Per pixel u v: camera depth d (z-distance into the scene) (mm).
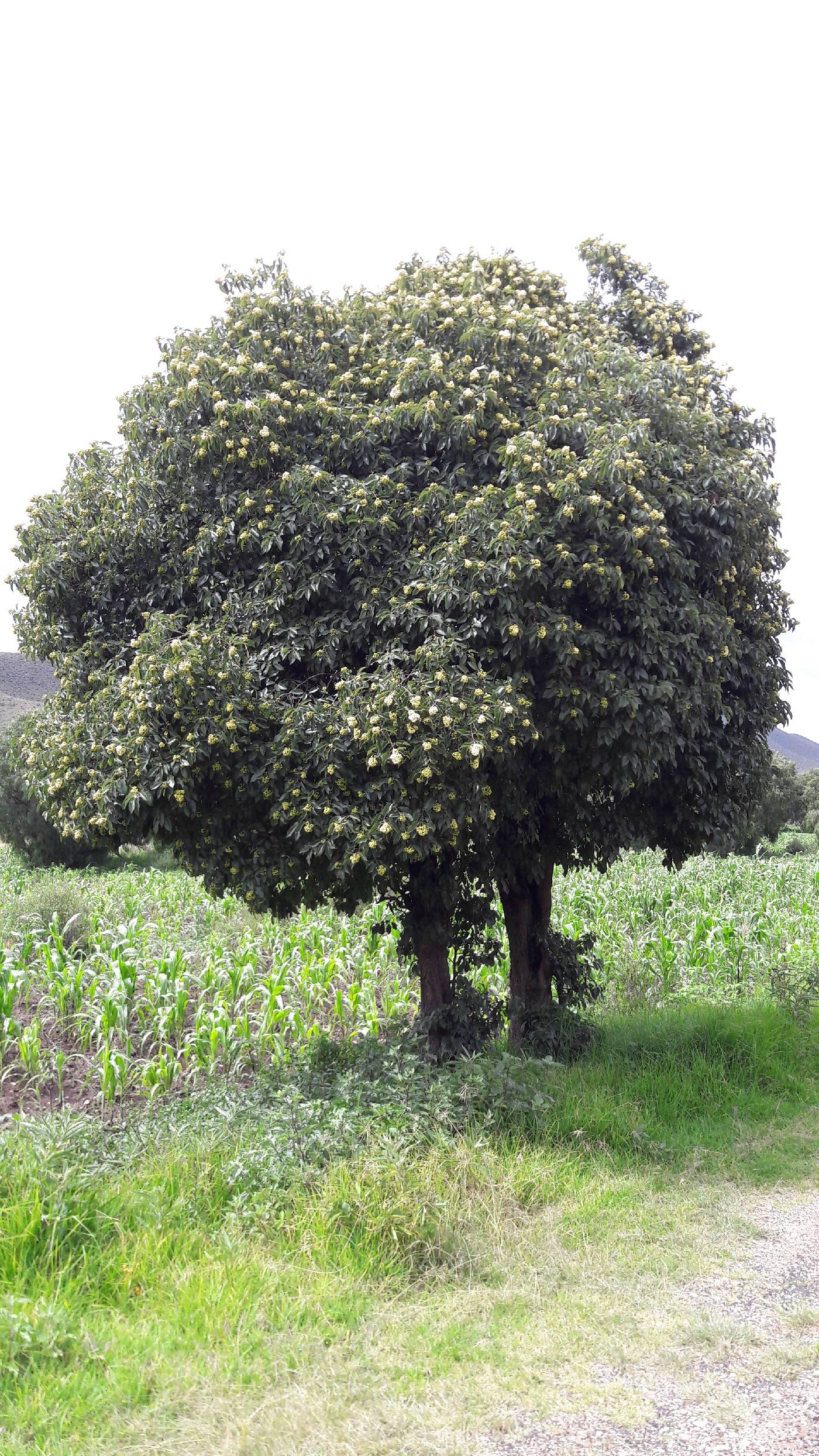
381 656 6629
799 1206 5734
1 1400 3719
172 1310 4367
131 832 6680
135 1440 3479
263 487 7164
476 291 8188
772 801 29344
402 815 6164
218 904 15508
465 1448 3416
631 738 6730
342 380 7465
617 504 6707
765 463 8305
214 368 7281
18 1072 8602
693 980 12039
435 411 6898
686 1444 3416
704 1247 5168
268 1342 4141
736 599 8086
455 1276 4836
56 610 7789
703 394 8891
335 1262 4855
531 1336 4234
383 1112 6254
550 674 6816
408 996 10477
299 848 6641
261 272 8188
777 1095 7809
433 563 6625
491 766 6809
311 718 6434
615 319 10023
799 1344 4133
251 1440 3426
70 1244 4824
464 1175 5535
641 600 6848
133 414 7812
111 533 7457
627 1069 7973
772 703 8633
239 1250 4891
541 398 7281
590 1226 5410
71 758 6680
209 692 6391
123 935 11484
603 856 8484
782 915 14992
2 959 9555
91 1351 4012
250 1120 6520
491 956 8859
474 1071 6871
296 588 6926
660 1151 6492
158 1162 5770
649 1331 4273
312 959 11164
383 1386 3830
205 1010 9758
